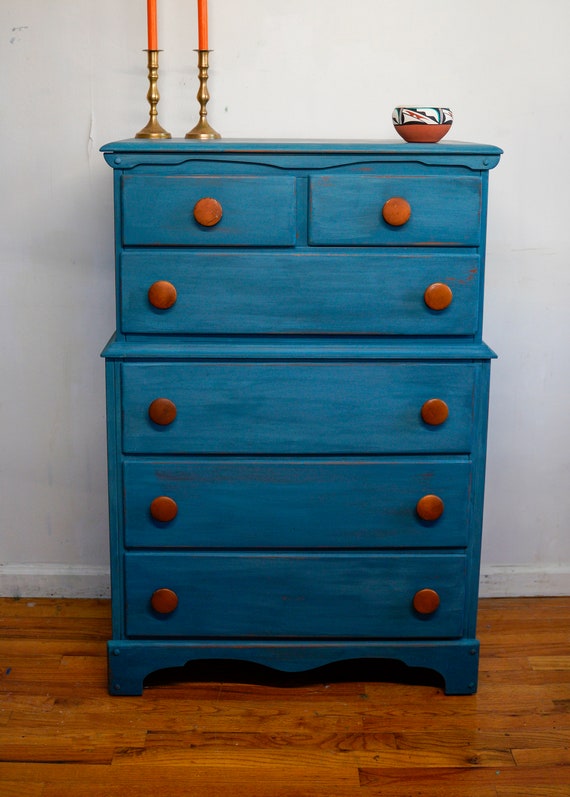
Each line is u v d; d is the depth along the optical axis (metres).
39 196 2.25
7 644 2.21
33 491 2.41
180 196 1.78
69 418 2.37
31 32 2.17
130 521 1.92
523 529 2.47
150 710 1.96
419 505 1.91
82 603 2.43
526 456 2.43
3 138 2.22
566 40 2.21
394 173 1.80
